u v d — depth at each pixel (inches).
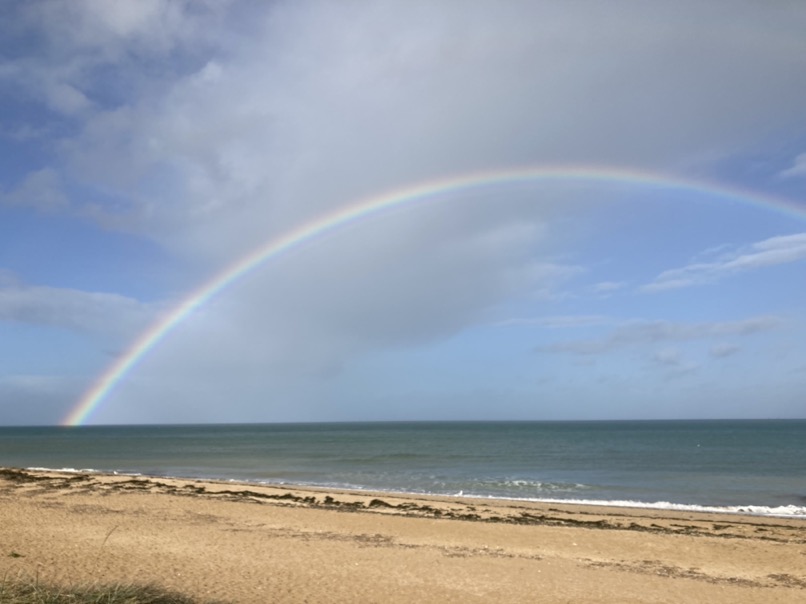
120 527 773.9
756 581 616.4
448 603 503.8
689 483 1604.3
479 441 4399.6
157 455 2785.4
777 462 2332.7
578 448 3376.0
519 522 915.4
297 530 801.6
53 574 521.0
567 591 553.6
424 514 964.6
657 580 605.9
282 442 4379.9
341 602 490.0
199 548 667.4
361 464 2213.3
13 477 1301.7
